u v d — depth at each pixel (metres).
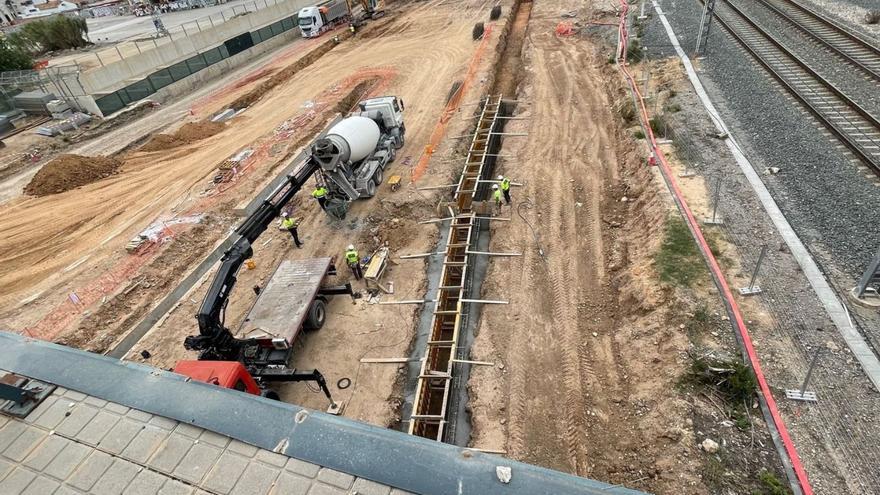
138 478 4.78
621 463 9.63
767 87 19.44
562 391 11.45
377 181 19.42
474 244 16.58
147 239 18.28
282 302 13.13
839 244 11.85
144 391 5.58
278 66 36.19
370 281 15.17
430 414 11.95
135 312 15.42
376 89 29.64
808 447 8.42
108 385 5.73
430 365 12.83
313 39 42.34
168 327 14.55
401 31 39.91
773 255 12.06
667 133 18.19
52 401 5.66
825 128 16.09
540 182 18.48
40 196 21.97
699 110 19.08
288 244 17.45
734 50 23.47
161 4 63.75
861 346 9.63
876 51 19.94
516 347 12.54
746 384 9.39
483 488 4.24
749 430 8.95
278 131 25.77
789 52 21.47
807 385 9.13
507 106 25.22
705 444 8.91
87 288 16.36
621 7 33.69
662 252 13.13
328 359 13.09
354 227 17.80
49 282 16.83
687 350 10.48
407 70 31.62
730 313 10.91
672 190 15.12
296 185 14.95
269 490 4.48
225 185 21.36
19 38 42.66
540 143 21.02
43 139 27.39
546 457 10.12
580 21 34.19
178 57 37.25
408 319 13.97
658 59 24.62
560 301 13.73
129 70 34.06
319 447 4.73
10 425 5.48
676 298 11.62
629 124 20.09
